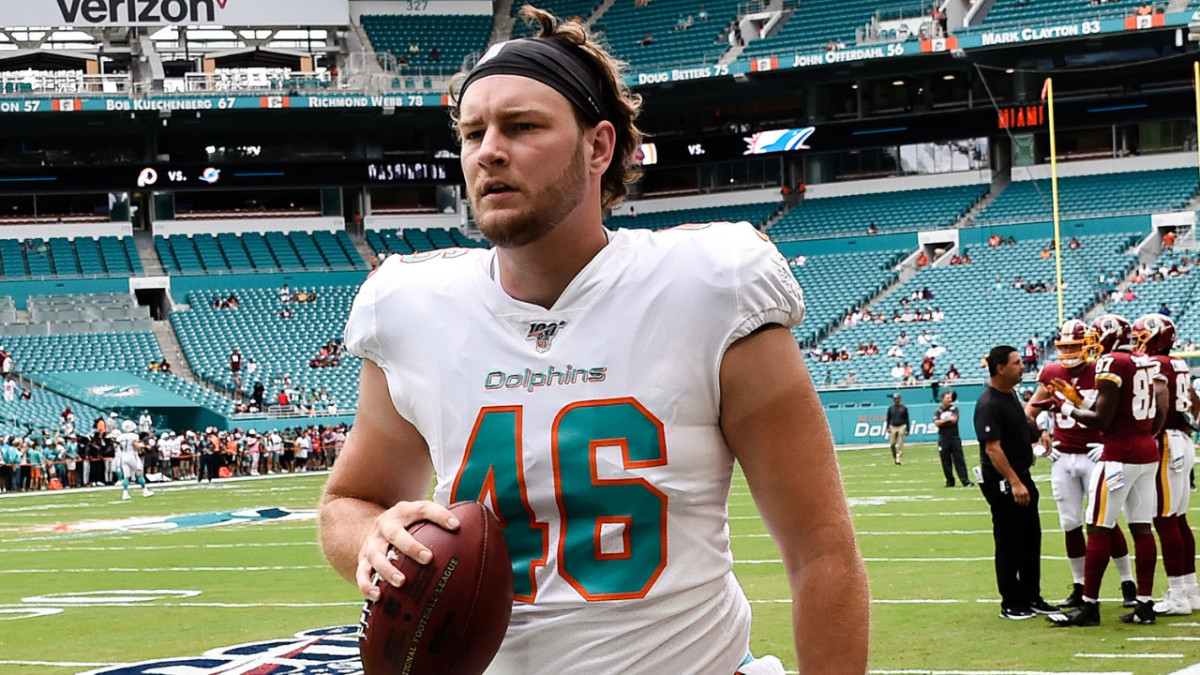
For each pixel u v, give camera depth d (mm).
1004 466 8789
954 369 33562
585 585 2209
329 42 44281
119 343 37281
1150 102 38156
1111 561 11453
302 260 41750
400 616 2123
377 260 42125
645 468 2201
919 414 33156
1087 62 38438
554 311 2264
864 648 2232
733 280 2215
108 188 41750
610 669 2201
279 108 39875
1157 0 36625
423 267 2420
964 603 9625
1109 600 9609
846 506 2289
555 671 2219
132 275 40125
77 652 8820
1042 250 37344
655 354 2219
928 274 38031
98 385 34625
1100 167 39469
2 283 39000
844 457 28938
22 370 35469
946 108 41375
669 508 2213
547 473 2219
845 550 2246
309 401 35219
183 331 38406
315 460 33938
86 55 43438
